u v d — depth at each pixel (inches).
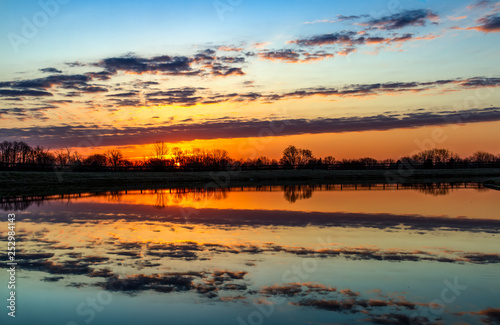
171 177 2433.6
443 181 2288.4
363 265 440.1
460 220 749.9
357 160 3676.2
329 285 375.9
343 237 596.4
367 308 321.4
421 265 438.9
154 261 462.9
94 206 997.8
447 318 301.9
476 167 3284.9
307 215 825.5
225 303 335.0
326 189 1614.2
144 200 1160.2
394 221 742.5
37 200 1147.3
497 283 376.8
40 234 626.8
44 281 390.9
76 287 374.6
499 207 948.0
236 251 510.6
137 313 316.8
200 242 566.6
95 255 491.2
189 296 350.9
